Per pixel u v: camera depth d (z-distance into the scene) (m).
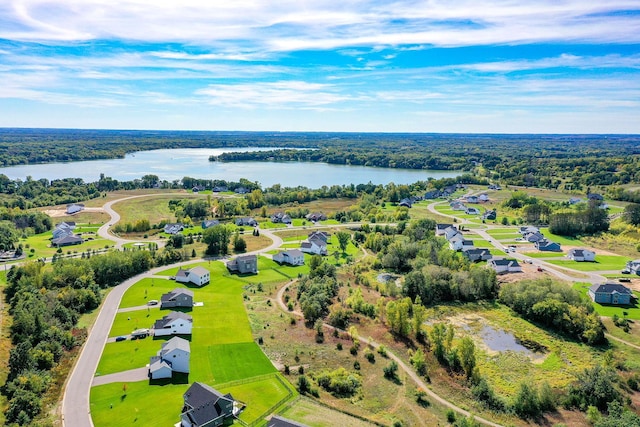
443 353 92.25
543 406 77.38
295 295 123.75
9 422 66.31
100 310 109.81
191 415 65.19
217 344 94.06
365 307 112.06
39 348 83.38
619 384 83.12
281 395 76.56
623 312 113.81
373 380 83.81
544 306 109.69
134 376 80.69
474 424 68.94
